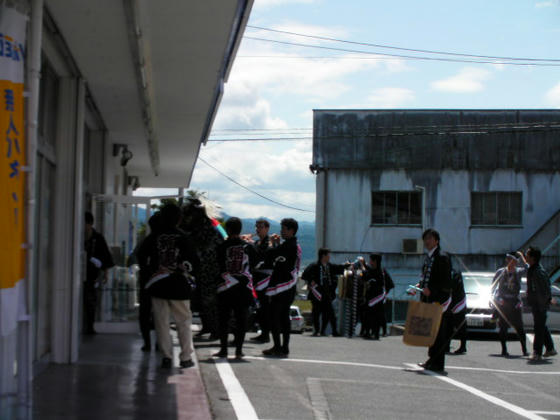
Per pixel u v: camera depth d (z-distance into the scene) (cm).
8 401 536
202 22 843
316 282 1673
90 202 1331
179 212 868
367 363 1036
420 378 917
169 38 900
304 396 742
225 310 977
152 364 889
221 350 983
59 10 750
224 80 1152
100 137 1400
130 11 748
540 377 998
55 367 847
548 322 1962
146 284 875
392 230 3650
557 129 3612
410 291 1295
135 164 1997
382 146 3675
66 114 898
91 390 713
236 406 675
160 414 619
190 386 749
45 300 851
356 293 1706
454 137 3656
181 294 855
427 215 3644
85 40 840
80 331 1161
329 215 3675
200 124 1449
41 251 823
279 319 1048
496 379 954
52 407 630
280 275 1041
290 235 1050
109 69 963
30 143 534
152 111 1248
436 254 980
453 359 1202
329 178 3681
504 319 1289
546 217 3625
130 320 1248
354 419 653
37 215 796
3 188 479
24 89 550
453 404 750
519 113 3619
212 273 1159
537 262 1227
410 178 3659
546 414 725
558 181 3628
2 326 475
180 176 2345
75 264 880
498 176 3644
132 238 1396
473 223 3641
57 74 901
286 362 976
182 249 857
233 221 974
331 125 3694
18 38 502
